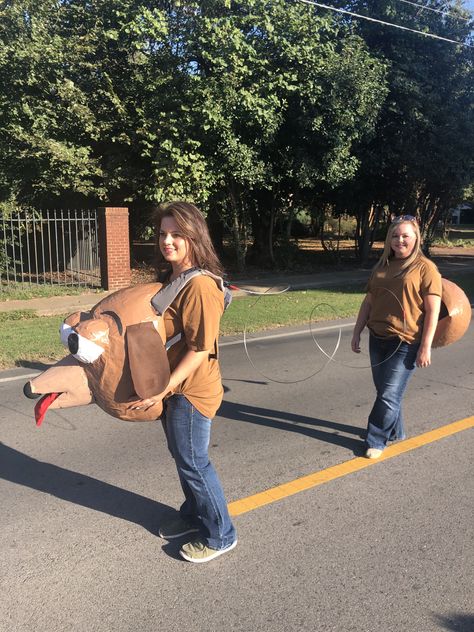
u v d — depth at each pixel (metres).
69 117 13.64
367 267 19.30
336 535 3.15
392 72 15.97
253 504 3.50
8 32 13.73
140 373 2.41
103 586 2.74
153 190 13.62
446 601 2.60
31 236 16.78
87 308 11.46
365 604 2.59
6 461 4.18
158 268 2.87
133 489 3.74
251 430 4.77
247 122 13.85
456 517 3.33
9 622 2.49
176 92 14.09
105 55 14.32
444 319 4.13
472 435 4.61
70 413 5.24
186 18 13.87
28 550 3.04
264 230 18.72
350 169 15.27
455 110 17.19
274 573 2.82
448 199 20.66
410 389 5.87
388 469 3.98
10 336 8.56
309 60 14.05
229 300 2.75
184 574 2.83
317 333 8.98
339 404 5.45
